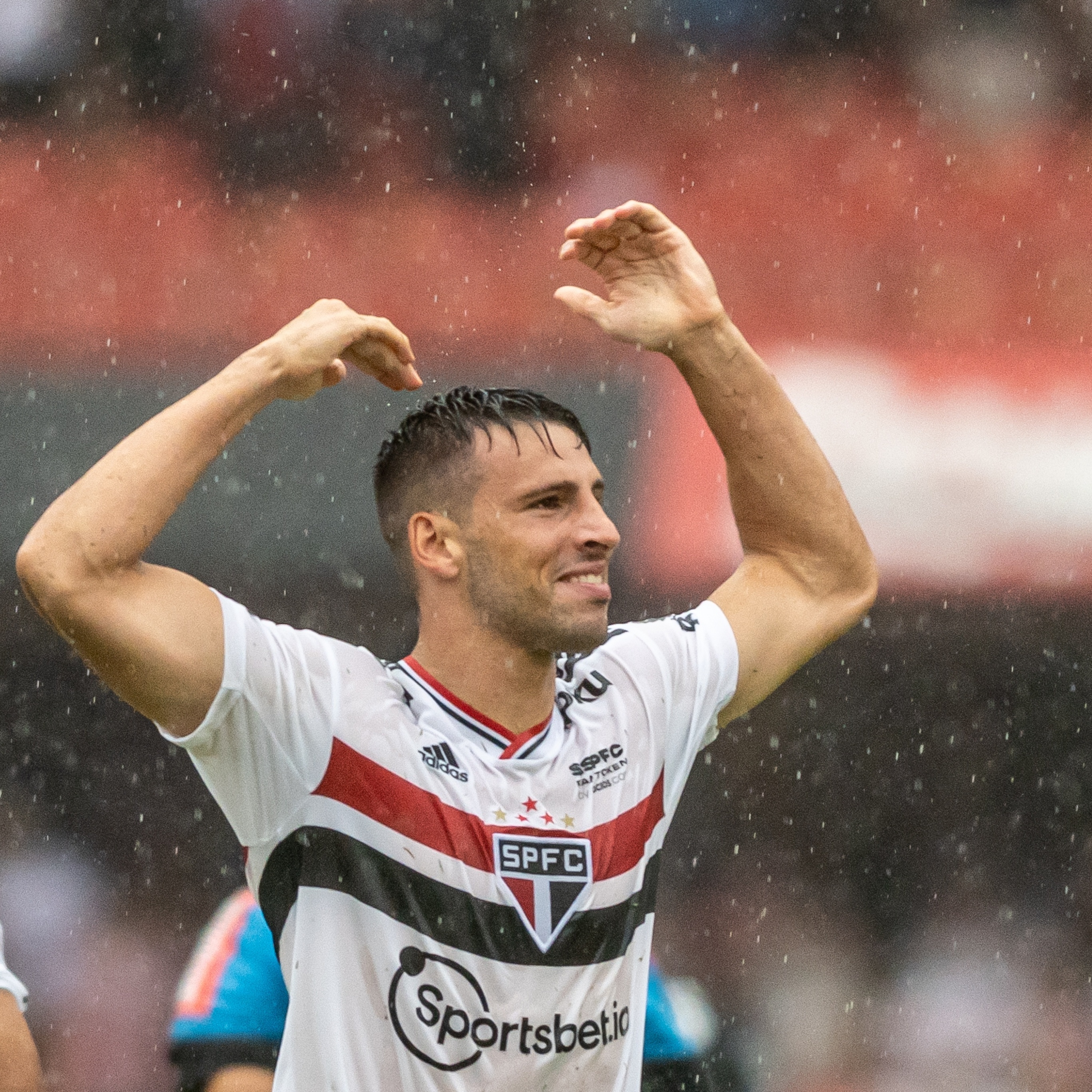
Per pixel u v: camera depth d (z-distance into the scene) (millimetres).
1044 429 28562
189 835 26344
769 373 8617
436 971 7223
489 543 7633
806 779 27062
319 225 34906
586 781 7758
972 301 32250
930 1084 23281
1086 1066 23547
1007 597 27156
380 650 25891
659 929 25438
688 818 26828
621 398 28938
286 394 7598
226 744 7285
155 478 7059
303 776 7340
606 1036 7535
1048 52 35938
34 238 34438
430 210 35438
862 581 8992
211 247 34594
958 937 25750
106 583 6918
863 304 32656
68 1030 23469
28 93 35906
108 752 26453
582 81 36625
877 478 28531
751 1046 23625
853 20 36406
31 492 27406
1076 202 34031
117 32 36000
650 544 26641
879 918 26297
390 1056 7184
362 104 35938
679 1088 9508
